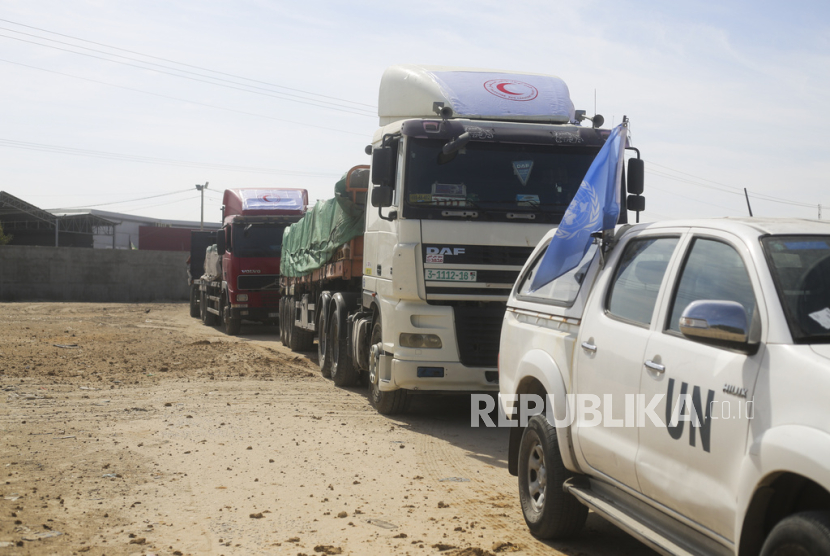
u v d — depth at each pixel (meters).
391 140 9.59
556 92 10.35
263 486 6.66
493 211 9.32
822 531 2.87
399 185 9.38
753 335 3.48
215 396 11.50
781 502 3.27
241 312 23.25
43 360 15.16
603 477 4.63
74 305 38.94
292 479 6.91
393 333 9.41
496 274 9.27
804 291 3.51
